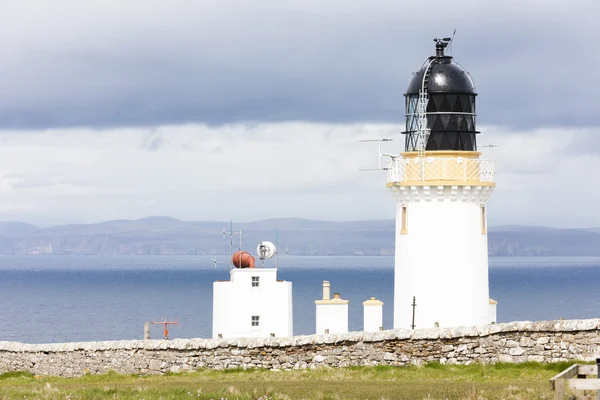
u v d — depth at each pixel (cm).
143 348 10906
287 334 15500
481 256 12962
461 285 12850
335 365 10169
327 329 13788
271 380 9488
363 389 8256
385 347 10019
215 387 8688
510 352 9569
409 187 12825
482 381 8862
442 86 12731
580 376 6662
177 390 8250
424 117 12788
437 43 13125
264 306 15488
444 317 12862
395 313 13225
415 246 12925
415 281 12925
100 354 11144
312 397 7738
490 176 12912
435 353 9850
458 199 12794
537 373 9094
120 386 9181
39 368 11494
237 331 15438
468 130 12862
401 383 8838
